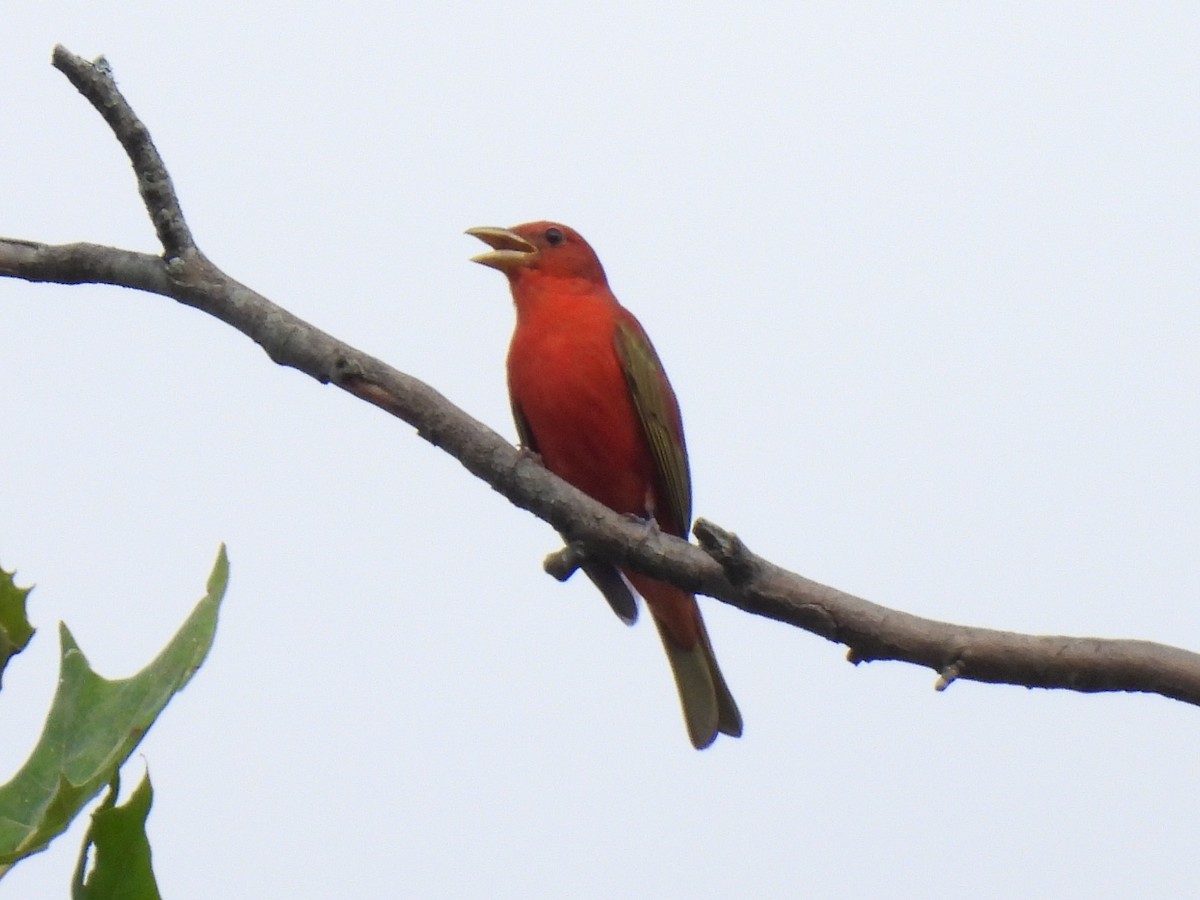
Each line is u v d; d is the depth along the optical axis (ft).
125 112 27.45
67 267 28.76
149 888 18.95
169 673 20.18
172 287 28.63
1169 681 26.86
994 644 27.09
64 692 20.65
